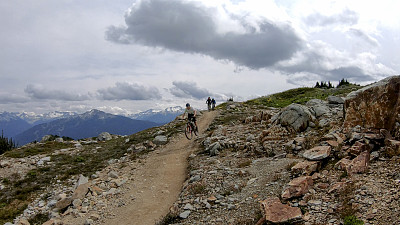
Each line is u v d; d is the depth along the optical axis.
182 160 19.56
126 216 11.64
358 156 9.44
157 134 30.62
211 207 9.91
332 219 6.79
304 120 17.00
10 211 14.99
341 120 15.16
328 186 8.68
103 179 17.84
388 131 10.88
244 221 8.07
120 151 26.19
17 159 24.98
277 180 10.34
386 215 6.22
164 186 14.88
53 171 21.47
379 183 7.74
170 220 9.86
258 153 15.46
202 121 35.72
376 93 11.81
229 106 45.56
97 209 13.05
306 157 10.99
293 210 7.52
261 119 25.30
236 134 21.39
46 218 13.45
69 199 14.55
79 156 25.81
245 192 10.30
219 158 16.73
